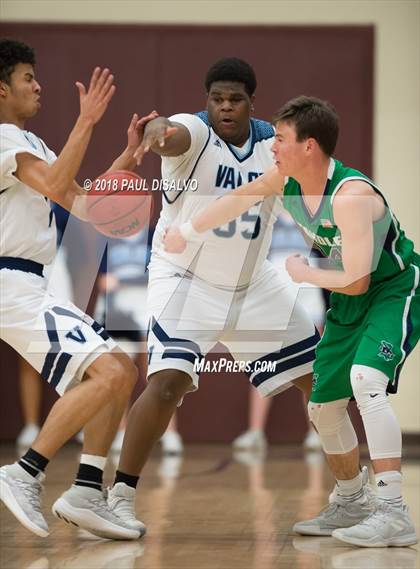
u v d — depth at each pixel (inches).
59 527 386.9
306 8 800.9
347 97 799.7
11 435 797.9
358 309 359.3
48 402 786.2
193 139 373.4
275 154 350.6
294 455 705.0
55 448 346.3
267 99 800.9
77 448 740.0
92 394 344.2
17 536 367.2
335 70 799.7
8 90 362.6
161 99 797.2
